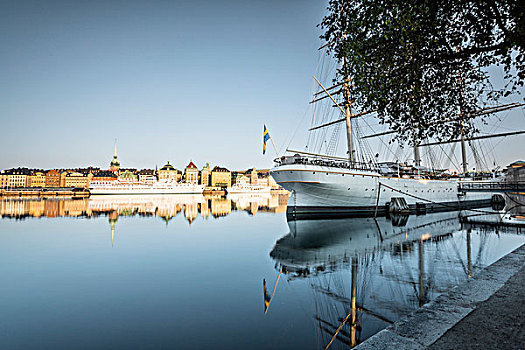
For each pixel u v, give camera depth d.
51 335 6.71
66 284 10.73
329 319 7.30
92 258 15.34
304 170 31.64
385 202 37.72
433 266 12.05
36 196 132.88
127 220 36.31
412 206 40.84
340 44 8.10
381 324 6.86
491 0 5.82
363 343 3.59
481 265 12.14
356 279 10.54
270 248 17.69
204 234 24.45
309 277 11.14
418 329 3.88
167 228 28.56
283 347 5.97
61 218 38.44
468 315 4.25
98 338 6.57
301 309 8.03
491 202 60.38
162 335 6.65
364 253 15.05
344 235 21.64
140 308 8.34
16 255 16.19
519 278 5.79
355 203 35.66
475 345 3.40
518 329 3.75
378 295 8.80
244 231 26.20
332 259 14.02
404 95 7.60
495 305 4.55
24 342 6.36
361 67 7.95
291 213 33.88
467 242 17.55
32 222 33.66
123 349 6.05
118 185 152.12
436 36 6.70
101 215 43.22
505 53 6.08
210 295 9.41
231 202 91.06
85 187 181.12
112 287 10.34
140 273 12.24
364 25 7.17
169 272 12.35
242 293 9.55
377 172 37.34
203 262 14.21
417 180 41.94
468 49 6.52
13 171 178.25
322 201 34.50
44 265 13.80
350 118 38.69
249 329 6.88
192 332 6.80
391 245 17.08
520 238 18.72
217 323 7.27
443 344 3.46
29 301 8.96
